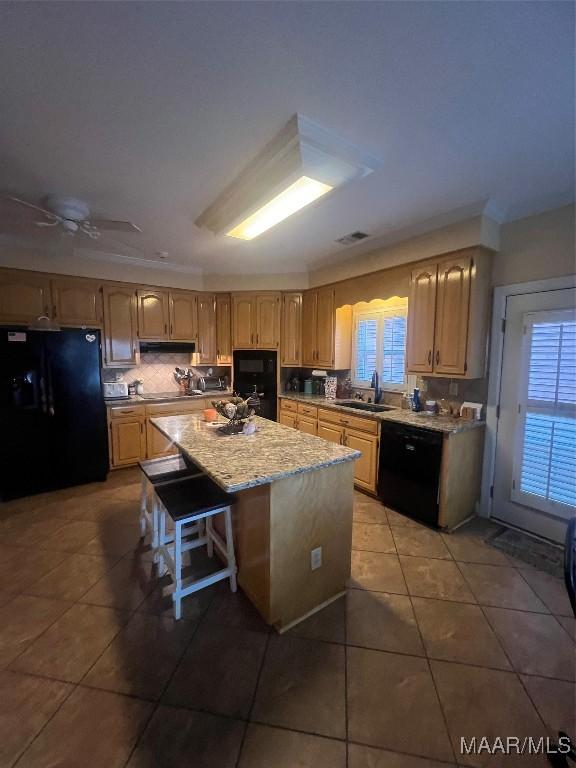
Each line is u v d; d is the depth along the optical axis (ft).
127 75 4.24
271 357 14.79
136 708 4.35
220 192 7.36
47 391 10.78
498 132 5.33
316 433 12.80
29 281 11.16
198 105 4.77
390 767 3.77
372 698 4.51
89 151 5.89
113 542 8.11
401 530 8.77
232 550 6.38
